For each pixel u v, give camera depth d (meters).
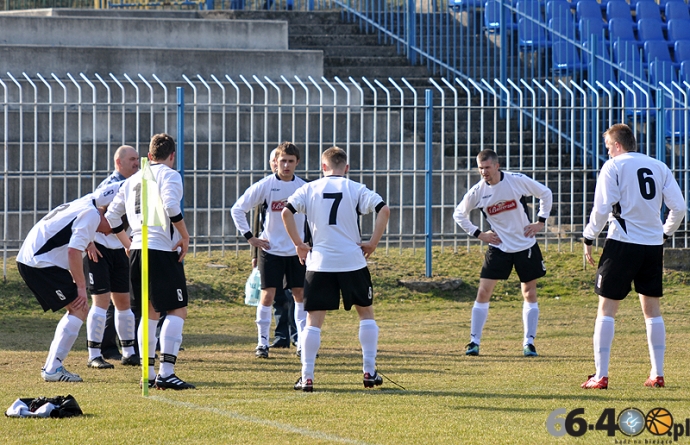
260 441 15.09
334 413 17.33
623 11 63.84
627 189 20.84
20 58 50.94
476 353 27.39
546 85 55.41
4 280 38.66
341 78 58.69
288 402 18.56
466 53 60.56
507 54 59.69
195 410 17.62
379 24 63.03
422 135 52.56
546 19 60.34
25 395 19.55
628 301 39.66
